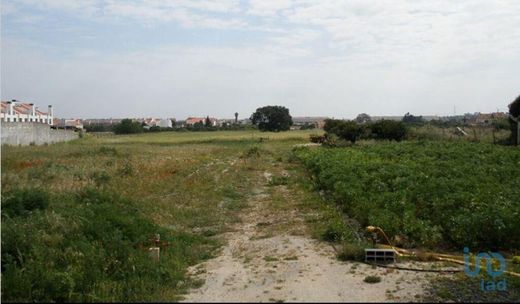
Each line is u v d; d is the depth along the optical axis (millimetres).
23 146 42250
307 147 52656
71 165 28156
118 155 39062
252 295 8609
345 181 20406
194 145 66438
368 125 58062
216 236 14188
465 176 21188
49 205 14758
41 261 9844
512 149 34688
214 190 22516
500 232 11445
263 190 23562
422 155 32531
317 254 11453
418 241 12039
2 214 13125
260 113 117312
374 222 13141
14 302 8555
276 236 13641
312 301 8125
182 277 10016
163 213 16625
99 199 16672
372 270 9992
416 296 8305
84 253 10383
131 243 11688
